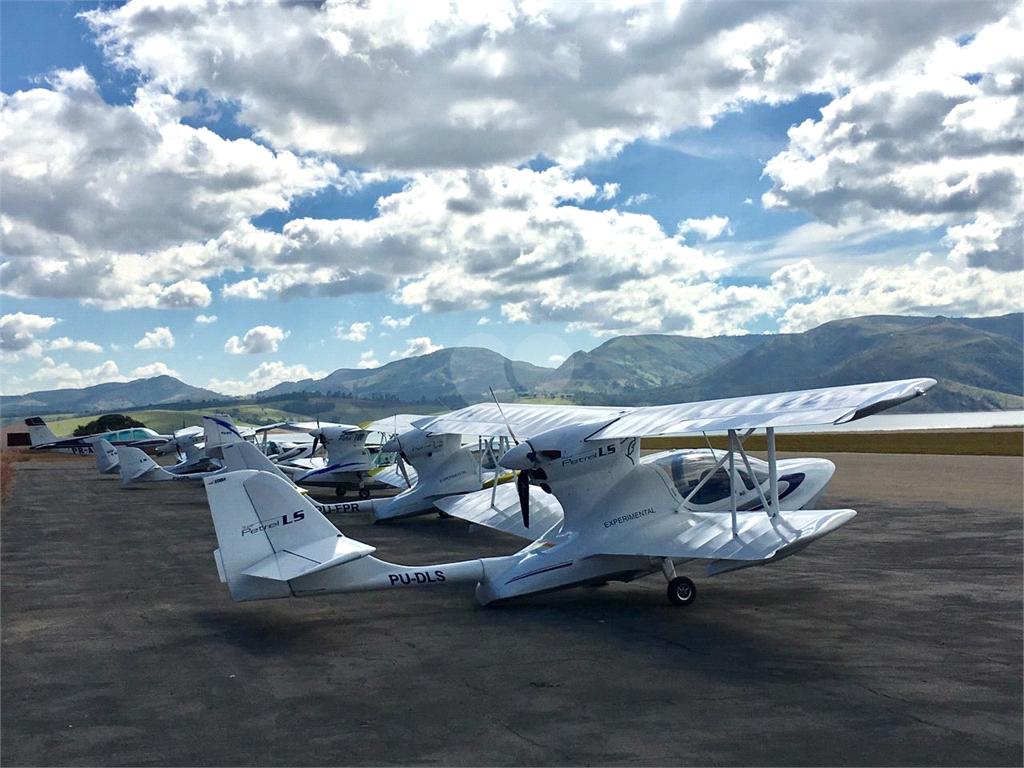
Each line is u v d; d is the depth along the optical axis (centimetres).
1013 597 1288
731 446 1159
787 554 1207
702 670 919
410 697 842
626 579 1298
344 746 711
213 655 1027
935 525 2095
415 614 1230
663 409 1264
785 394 1148
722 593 1343
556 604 1275
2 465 6362
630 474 1298
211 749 712
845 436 8862
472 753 688
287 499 1159
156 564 1786
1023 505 2495
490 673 920
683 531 1237
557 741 711
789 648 1006
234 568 1123
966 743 693
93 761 690
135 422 13262
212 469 4703
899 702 801
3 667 989
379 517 2411
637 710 788
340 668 955
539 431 1587
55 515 2894
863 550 1741
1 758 701
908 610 1204
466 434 1744
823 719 755
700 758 667
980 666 922
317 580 1156
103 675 951
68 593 1461
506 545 1981
